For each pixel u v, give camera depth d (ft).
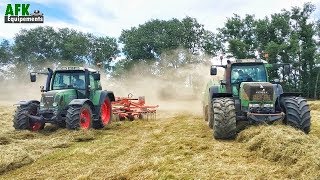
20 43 164.55
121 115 40.93
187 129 31.73
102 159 21.70
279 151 19.56
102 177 18.13
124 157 22.06
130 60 138.92
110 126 36.37
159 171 18.08
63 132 30.32
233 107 25.82
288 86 116.98
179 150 22.43
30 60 162.81
